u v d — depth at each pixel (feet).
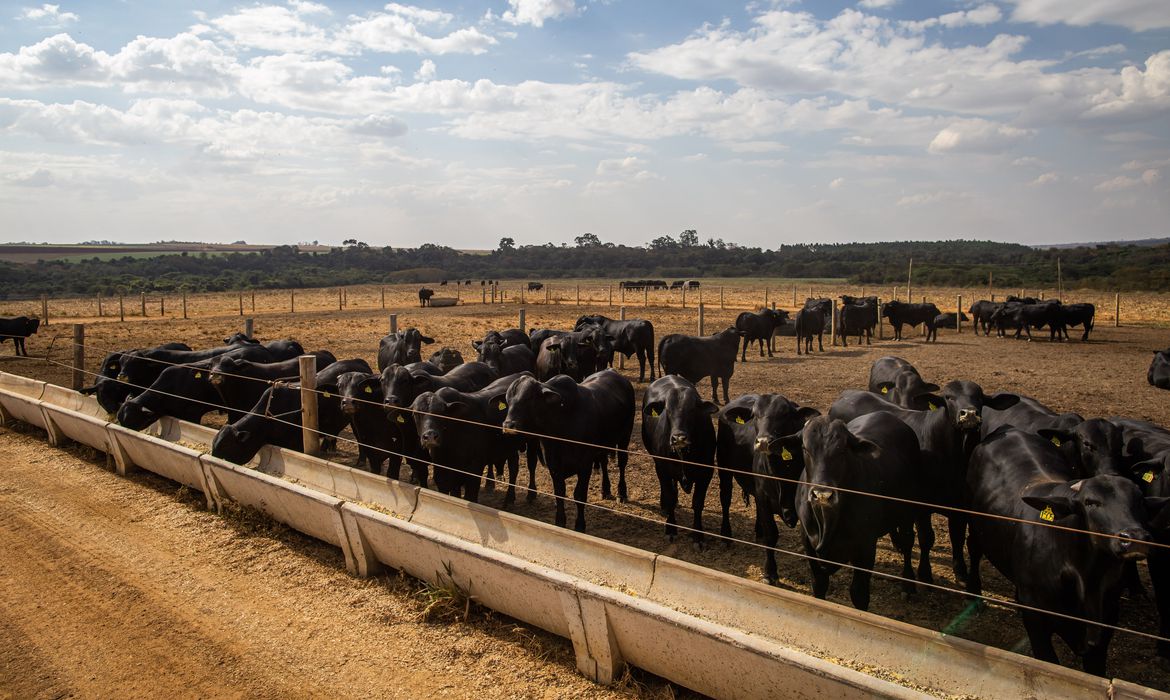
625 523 32.60
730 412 27.81
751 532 31.24
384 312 168.96
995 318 106.22
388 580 24.84
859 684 14.57
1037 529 19.19
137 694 18.78
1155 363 61.93
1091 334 109.70
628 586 20.95
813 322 88.43
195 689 18.97
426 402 30.91
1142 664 20.45
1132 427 28.81
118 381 43.55
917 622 23.36
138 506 32.27
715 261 597.11
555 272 553.64
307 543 28.09
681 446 27.96
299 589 24.41
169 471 34.27
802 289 283.59
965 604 24.59
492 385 36.42
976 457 24.27
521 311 82.94
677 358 58.44
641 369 71.82
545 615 20.22
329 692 18.76
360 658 20.27
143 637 21.50
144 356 46.91
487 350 50.60
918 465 26.27
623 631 18.26
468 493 32.40
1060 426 26.94
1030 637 19.65
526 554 23.34
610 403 35.42
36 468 38.14
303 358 32.99
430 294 188.96
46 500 33.14
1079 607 18.02
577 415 32.22
